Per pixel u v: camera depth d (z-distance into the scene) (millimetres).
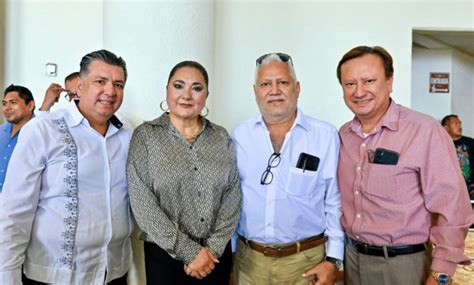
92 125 1524
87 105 1474
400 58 3350
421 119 1464
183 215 1482
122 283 1687
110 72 1469
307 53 3293
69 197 1427
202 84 1542
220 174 1522
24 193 1363
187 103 1519
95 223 1478
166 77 2129
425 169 1413
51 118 1448
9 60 3291
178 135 1528
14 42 3281
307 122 1687
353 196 1570
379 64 1476
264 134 1666
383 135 1507
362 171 1533
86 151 1468
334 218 1677
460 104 5305
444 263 1357
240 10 3236
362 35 3314
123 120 1805
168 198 1468
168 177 1457
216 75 3227
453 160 1398
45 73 3293
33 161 1376
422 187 1430
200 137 1562
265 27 3258
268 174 1628
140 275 1958
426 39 4289
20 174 1358
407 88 3355
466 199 1385
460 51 5172
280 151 1644
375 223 1489
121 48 2137
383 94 1487
